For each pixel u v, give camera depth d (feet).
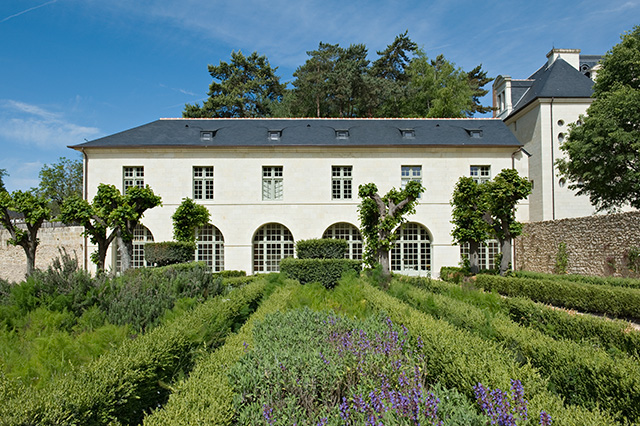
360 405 10.87
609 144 62.18
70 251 73.15
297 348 15.58
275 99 137.39
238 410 11.19
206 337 18.54
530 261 68.80
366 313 27.20
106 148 67.31
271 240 70.74
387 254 48.19
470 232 52.26
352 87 111.55
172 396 10.90
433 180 69.82
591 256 53.36
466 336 16.62
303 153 69.87
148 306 21.71
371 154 69.97
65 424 9.37
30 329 18.45
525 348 16.33
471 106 123.03
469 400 12.09
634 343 17.43
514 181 47.29
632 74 64.23
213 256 69.10
